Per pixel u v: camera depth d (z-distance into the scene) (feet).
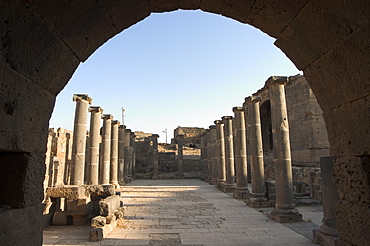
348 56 11.16
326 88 13.19
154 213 40.34
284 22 13.01
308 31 12.34
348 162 12.39
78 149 48.01
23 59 9.84
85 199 33.86
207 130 99.19
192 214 39.78
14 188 10.47
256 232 29.73
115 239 26.89
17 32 9.26
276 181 36.86
